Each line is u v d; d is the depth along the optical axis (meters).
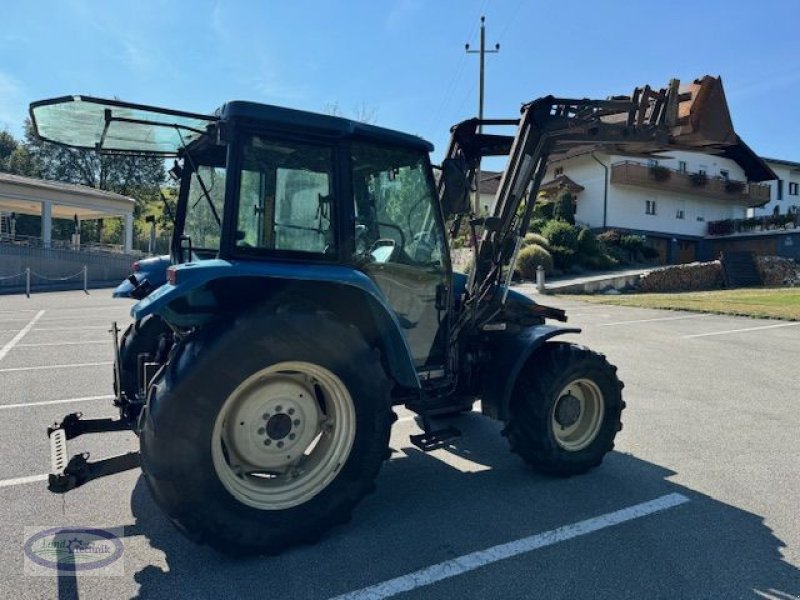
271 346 2.83
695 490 3.79
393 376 3.38
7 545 2.99
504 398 3.81
